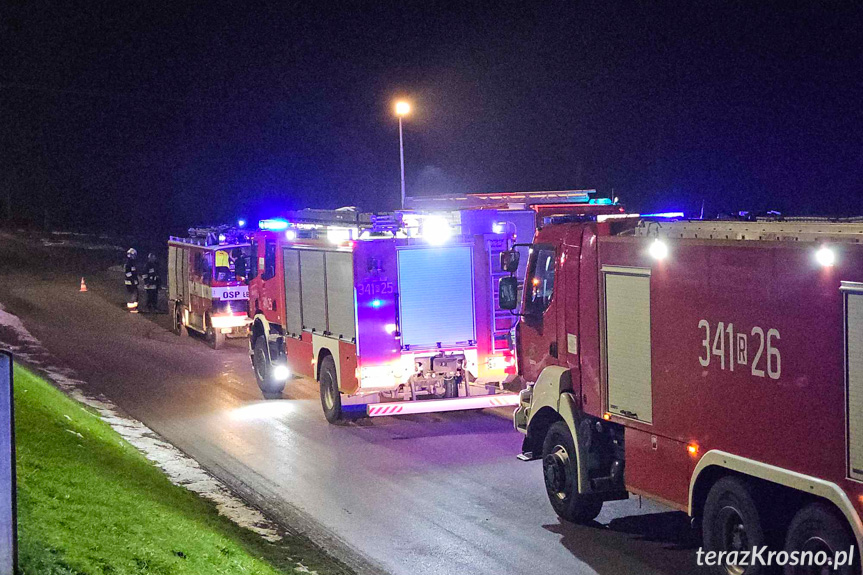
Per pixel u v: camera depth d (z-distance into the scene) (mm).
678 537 8750
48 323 25172
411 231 13641
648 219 8586
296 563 8031
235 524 9039
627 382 8219
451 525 9211
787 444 6535
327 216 15477
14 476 5410
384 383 13102
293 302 15102
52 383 17109
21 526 6312
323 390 14141
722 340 7102
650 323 7891
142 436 13023
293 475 11141
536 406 9492
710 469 7359
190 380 17812
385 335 13102
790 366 6496
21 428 9125
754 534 6863
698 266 7332
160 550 6820
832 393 6180
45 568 5766
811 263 6320
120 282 35562
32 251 44781
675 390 7629
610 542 8641
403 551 8500
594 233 8609
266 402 15742
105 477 8469
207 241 22047
